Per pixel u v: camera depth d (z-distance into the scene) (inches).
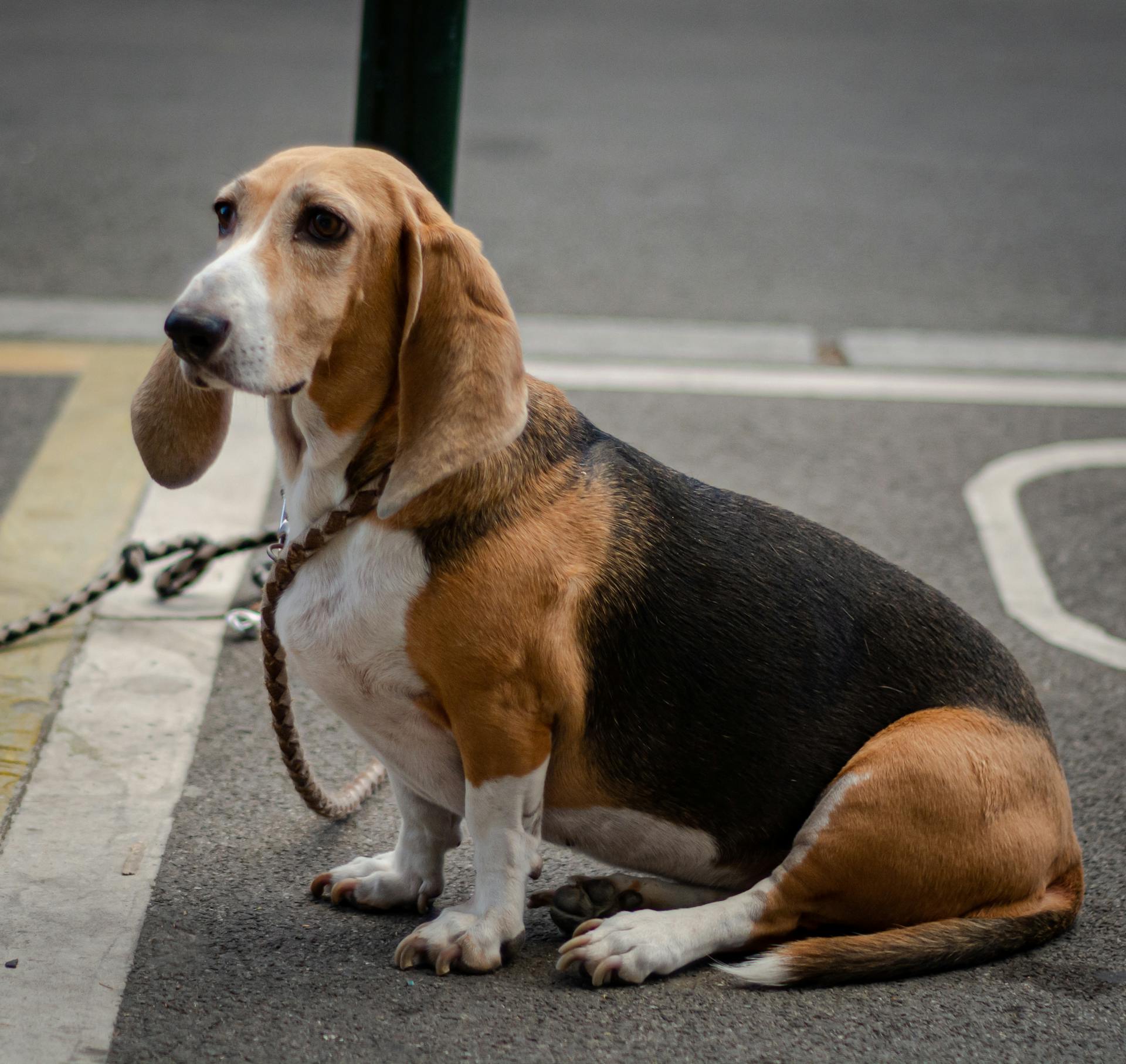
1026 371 264.7
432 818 114.3
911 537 197.2
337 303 97.1
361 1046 96.7
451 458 97.6
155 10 552.1
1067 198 374.0
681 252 319.9
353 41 513.0
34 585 167.9
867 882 106.0
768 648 107.7
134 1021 98.5
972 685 111.0
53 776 131.1
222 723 143.9
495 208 341.1
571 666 103.6
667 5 614.2
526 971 106.8
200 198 335.0
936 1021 102.6
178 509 191.6
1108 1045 100.8
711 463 218.2
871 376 259.3
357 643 102.9
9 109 401.7
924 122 443.2
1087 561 192.7
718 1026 100.8
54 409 221.5
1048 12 636.7
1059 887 115.1
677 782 107.9
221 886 117.1
